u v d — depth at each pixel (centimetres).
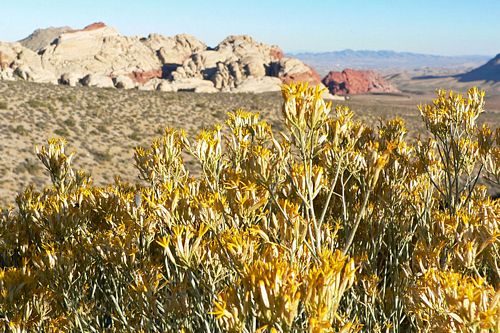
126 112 4884
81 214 536
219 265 338
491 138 531
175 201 361
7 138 3344
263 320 227
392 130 615
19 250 632
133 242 464
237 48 14375
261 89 11488
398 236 578
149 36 15475
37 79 9144
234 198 338
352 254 504
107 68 12850
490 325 235
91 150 3541
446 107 552
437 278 287
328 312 229
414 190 554
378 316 499
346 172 573
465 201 561
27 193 681
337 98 11675
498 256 360
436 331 275
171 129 491
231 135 449
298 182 314
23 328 395
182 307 390
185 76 12838
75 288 482
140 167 507
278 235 307
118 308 436
